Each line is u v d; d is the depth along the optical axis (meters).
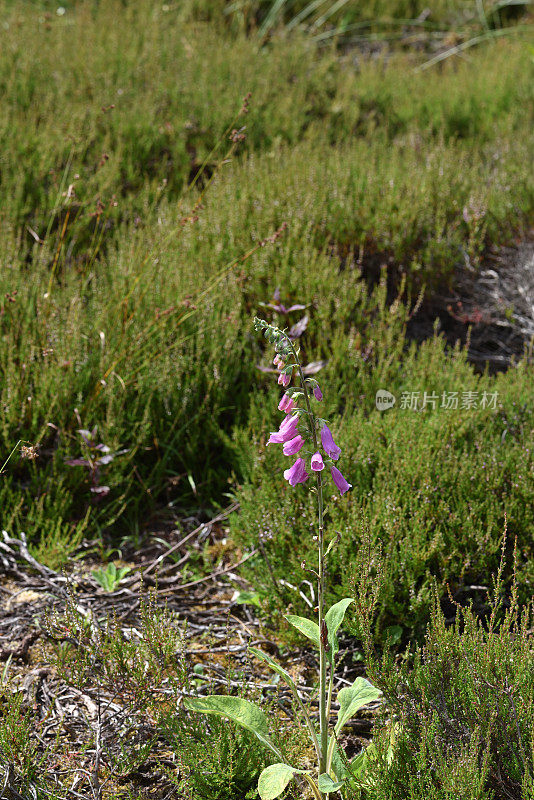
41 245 4.71
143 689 2.28
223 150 6.09
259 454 3.21
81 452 3.35
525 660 2.01
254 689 2.44
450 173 5.21
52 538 3.11
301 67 7.83
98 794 2.10
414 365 3.81
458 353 3.95
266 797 1.87
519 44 8.94
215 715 2.13
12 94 6.19
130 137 5.92
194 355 3.73
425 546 2.61
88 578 3.01
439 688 2.05
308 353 3.78
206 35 8.24
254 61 7.71
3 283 3.73
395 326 4.09
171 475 3.59
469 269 4.68
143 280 3.88
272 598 2.76
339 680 2.54
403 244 4.65
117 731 2.31
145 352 3.64
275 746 2.07
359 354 3.81
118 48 7.30
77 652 2.34
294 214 4.58
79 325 3.51
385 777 1.88
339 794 2.09
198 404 3.66
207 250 4.30
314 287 4.05
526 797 1.73
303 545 2.79
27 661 2.57
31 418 3.33
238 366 3.79
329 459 1.83
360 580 2.32
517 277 4.68
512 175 5.33
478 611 2.66
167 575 3.10
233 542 3.29
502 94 7.38
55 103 6.18
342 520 2.74
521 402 3.38
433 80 7.98
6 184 5.00
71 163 5.48
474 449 3.13
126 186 5.59
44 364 3.37
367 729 2.38
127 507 3.41
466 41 9.57
